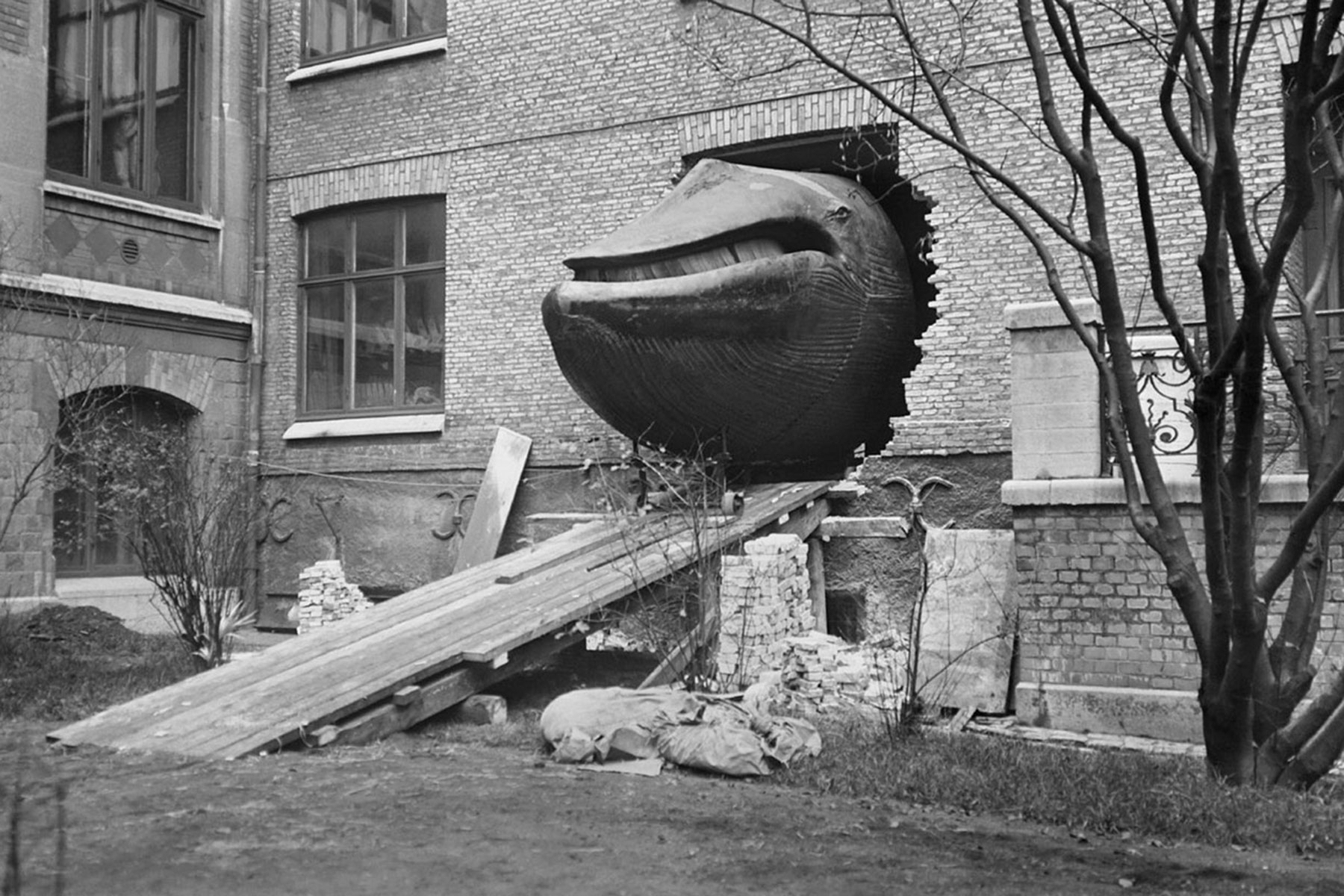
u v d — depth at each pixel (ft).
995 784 22.03
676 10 46.52
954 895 16.35
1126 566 29.48
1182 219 38.34
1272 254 20.15
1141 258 38.91
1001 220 40.75
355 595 48.01
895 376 42.37
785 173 39.83
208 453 48.55
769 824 20.07
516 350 49.47
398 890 16.31
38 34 46.68
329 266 54.49
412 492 51.29
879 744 25.49
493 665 29.27
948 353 40.91
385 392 53.01
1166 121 22.59
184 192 53.47
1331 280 37.01
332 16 54.65
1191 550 29.01
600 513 44.32
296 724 26.11
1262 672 23.38
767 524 36.96
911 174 41.68
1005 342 40.29
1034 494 30.27
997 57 40.91
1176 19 22.18
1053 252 39.99
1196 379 22.66
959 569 33.04
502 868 17.33
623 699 26.13
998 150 40.83
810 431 40.06
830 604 40.83
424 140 51.85
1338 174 25.34
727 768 23.56
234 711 27.30
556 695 32.63
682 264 36.60
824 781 22.91
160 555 39.01
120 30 50.85
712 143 45.55
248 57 55.47
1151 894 16.56
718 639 31.65
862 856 18.20
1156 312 38.47
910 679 27.73
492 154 50.34
